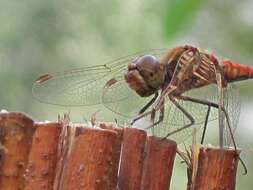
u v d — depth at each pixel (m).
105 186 0.37
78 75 0.42
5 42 0.96
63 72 0.41
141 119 0.41
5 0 0.95
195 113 0.42
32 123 0.37
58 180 0.37
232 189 0.39
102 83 0.42
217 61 0.42
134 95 0.42
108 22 0.95
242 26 0.52
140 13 0.84
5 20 0.96
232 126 0.42
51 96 0.41
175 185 0.66
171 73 0.42
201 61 0.42
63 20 0.97
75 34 0.97
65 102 0.41
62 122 0.38
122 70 0.42
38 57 0.96
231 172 0.38
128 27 0.90
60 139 0.37
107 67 0.42
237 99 0.43
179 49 0.42
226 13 0.51
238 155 0.38
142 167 0.38
